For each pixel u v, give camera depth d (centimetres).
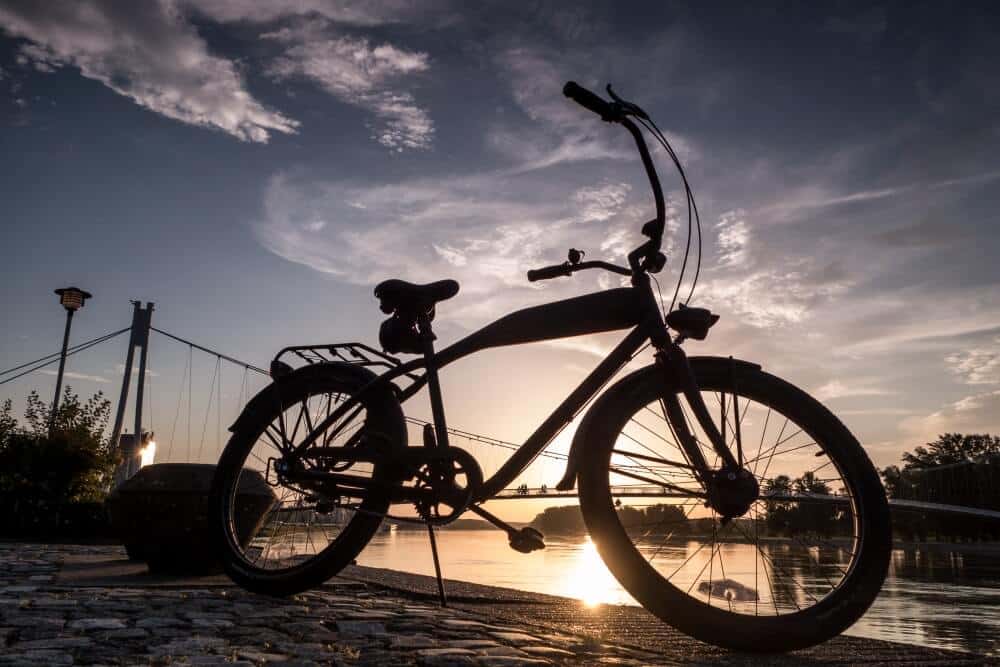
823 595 202
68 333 1273
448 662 173
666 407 217
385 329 245
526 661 177
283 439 253
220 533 270
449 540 6288
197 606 255
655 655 190
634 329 219
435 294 240
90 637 196
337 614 243
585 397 221
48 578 350
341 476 238
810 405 213
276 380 263
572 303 223
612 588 956
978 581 1581
